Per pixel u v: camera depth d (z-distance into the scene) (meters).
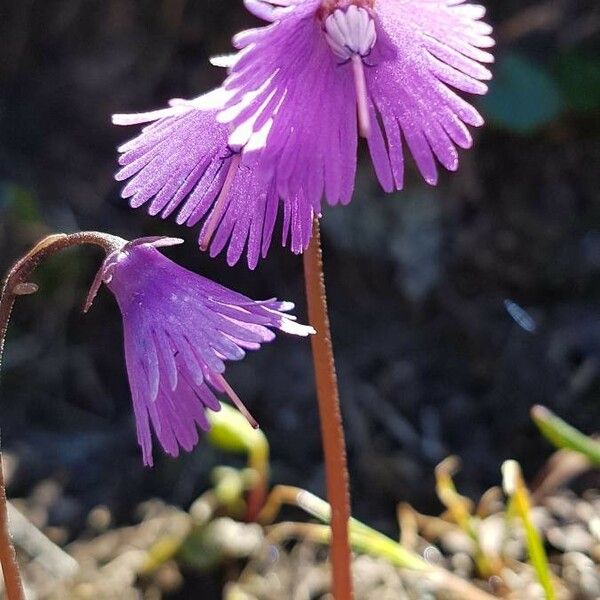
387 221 0.17
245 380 0.15
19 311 0.17
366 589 0.12
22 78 0.19
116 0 0.19
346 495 0.09
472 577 0.13
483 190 0.17
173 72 0.19
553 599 0.11
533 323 0.16
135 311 0.08
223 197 0.07
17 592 0.09
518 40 0.18
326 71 0.07
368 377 0.15
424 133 0.07
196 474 0.14
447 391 0.15
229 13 0.19
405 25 0.07
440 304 0.16
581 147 0.17
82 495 0.14
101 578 0.13
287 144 0.07
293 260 0.17
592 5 0.18
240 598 0.12
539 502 0.13
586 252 0.16
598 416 0.14
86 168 0.18
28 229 0.17
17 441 0.15
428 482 0.14
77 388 0.16
